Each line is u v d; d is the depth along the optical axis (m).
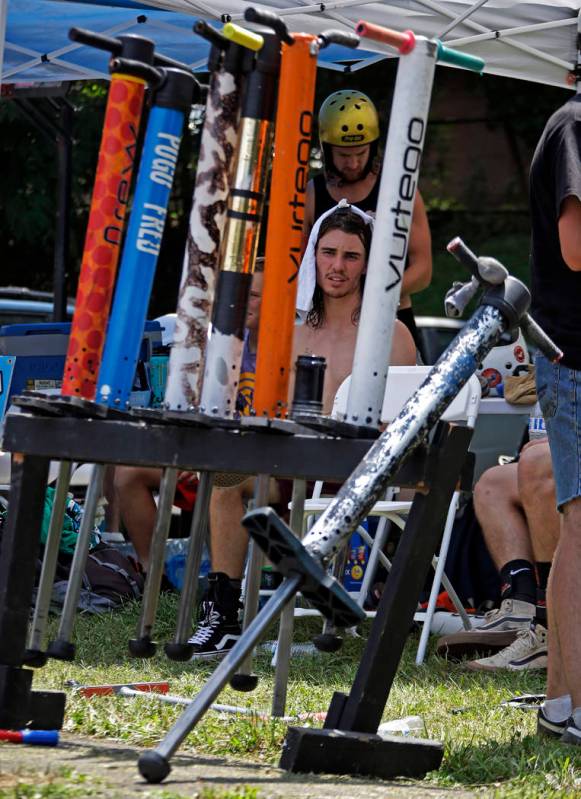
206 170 5.15
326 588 4.42
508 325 5.27
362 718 5.27
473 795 4.89
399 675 9.26
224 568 9.96
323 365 5.29
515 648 9.75
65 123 18.86
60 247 18.95
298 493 5.64
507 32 12.58
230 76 5.14
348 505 4.70
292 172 5.13
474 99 35.06
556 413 6.57
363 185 12.12
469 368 5.12
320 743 5.09
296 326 10.83
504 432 12.45
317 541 4.62
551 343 5.53
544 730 6.68
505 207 36.44
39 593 5.46
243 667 5.53
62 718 5.73
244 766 5.14
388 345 5.16
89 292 5.16
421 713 7.48
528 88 34.47
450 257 36.00
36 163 26.47
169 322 13.91
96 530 12.17
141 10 14.62
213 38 5.09
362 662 5.29
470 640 9.93
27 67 16.30
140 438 5.14
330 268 10.58
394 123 5.11
